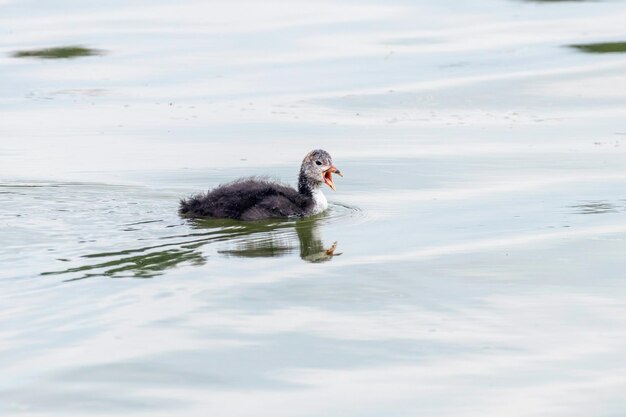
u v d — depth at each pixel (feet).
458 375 36.45
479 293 44.70
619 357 37.93
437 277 46.93
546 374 36.58
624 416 33.42
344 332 40.09
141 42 118.42
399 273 47.52
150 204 61.72
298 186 63.16
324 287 45.34
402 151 77.77
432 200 63.26
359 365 37.19
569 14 129.80
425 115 90.17
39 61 110.32
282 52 113.60
